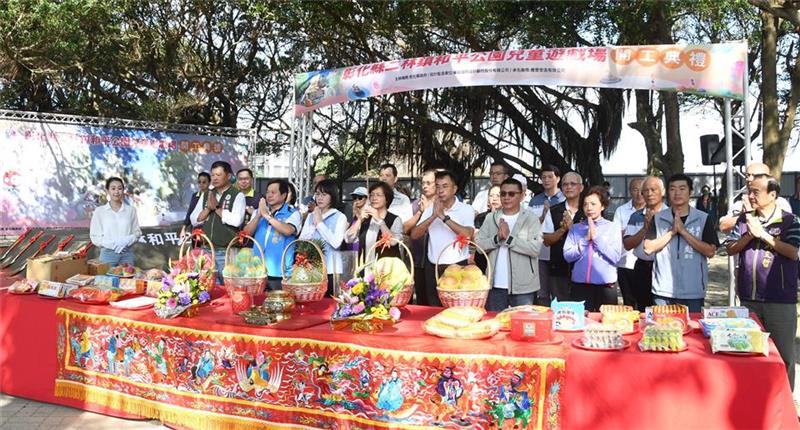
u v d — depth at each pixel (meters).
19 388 4.92
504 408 3.39
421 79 7.54
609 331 3.37
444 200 5.09
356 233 5.19
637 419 3.17
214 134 12.52
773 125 12.13
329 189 5.16
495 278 4.85
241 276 4.28
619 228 5.04
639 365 3.17
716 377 3.05
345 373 3.68
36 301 4.87
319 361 3.75
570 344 3.42
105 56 12.98
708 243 4.58
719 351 3.16
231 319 4.12
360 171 16.50
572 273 5.13
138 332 4.37
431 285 5.84
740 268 4.46
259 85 17.69
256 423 3.92
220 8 14.86
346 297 3.72
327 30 13.66
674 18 11.71
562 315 3.73
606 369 3.22
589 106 13.72
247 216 6.32
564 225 5.32
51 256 5.45
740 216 4.54
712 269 13.15
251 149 12.78
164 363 4.25
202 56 15.91
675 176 4.57
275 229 5.41
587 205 4.96
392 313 3.92
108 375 4.52
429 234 5.32
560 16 11.79
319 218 5.13
